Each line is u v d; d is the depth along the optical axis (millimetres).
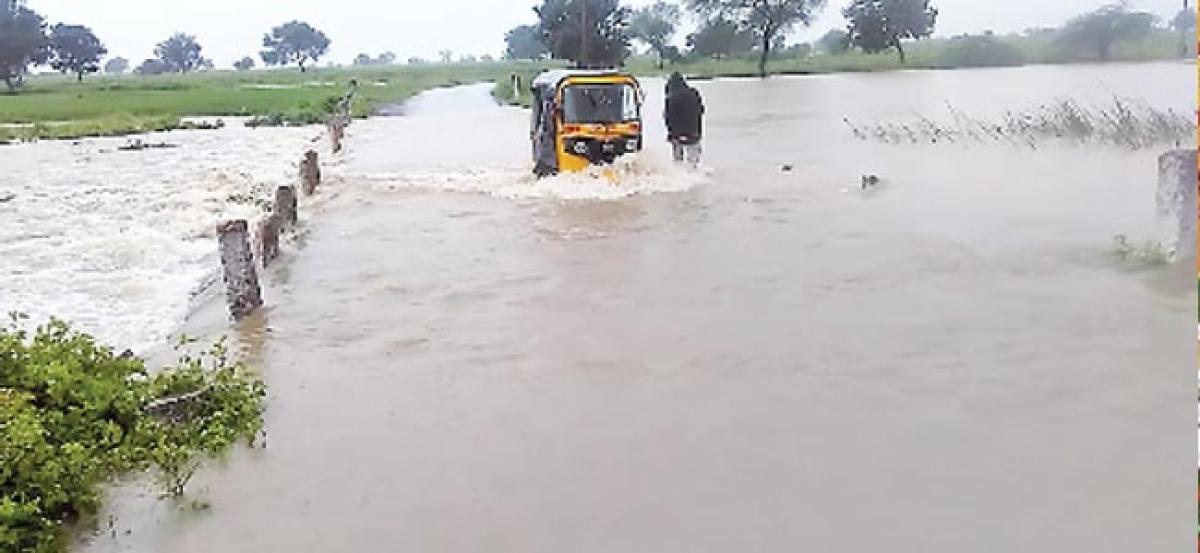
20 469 6094
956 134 23812
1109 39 38938
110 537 6121
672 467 6684
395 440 7340
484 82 82500
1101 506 5926
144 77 134875
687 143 19969
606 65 62125
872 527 5820
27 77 122625
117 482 6789
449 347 9461
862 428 7160
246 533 6098
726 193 17672
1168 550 5430
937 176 18328
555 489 6457
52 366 7289
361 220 16594
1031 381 7875
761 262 12305
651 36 82500
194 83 93688
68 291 12992
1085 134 21188
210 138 36469
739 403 7727
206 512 6375
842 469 6543
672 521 5984
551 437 7258
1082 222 13484
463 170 22516
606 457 6887
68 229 17562
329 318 10680
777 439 7039
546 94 19406
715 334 9477
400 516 6207
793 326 9625
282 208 15609
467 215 16656
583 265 12586
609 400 7914
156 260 14789
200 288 12727
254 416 7727
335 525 6137
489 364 8914
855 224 14312
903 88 45000
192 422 7516
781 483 6391
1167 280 10367
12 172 27422
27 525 5949
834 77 59500
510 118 39500
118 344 10430
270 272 12898
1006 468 6449
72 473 6281
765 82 56500
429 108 48750
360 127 37531
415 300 11250
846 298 10531
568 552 5711
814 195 17062
